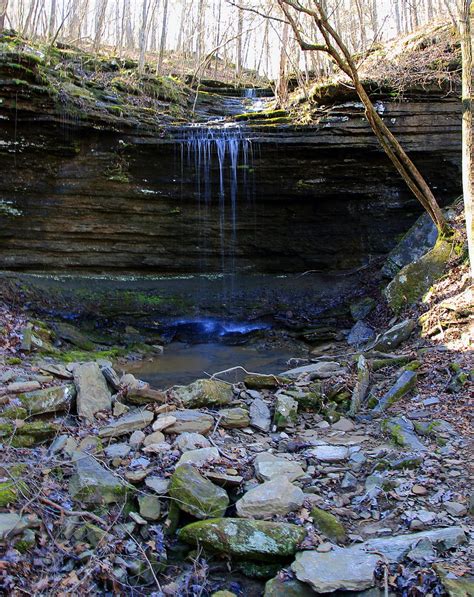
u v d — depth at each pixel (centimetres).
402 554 358
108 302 1053
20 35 1300
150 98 1295
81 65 1320
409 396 648
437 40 1171
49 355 771
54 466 452
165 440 526
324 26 750
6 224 1034
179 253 1190
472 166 842
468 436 523
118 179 1109
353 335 995
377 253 1216
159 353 968
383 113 1113
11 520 368
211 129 1131
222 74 1945
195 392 611
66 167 1062
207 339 1065
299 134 1122
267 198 1194
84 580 351
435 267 958
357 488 459
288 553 373
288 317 1112
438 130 1116
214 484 446
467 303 820
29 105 965
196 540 394
